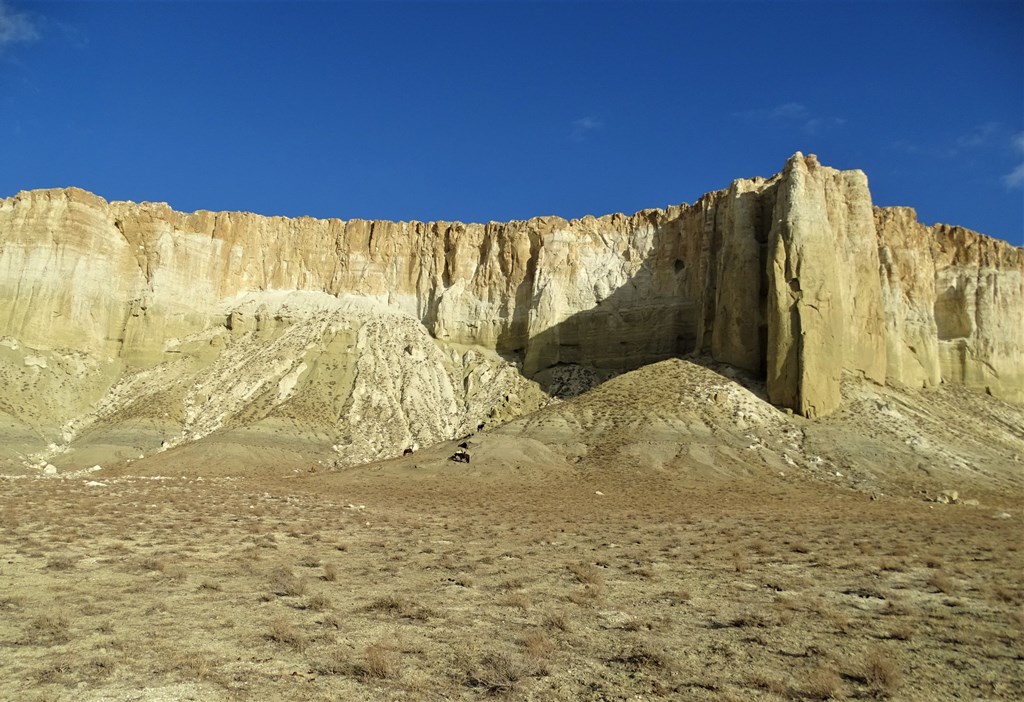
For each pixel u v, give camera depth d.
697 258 96.19
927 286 92.19
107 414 81.81
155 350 93.56
